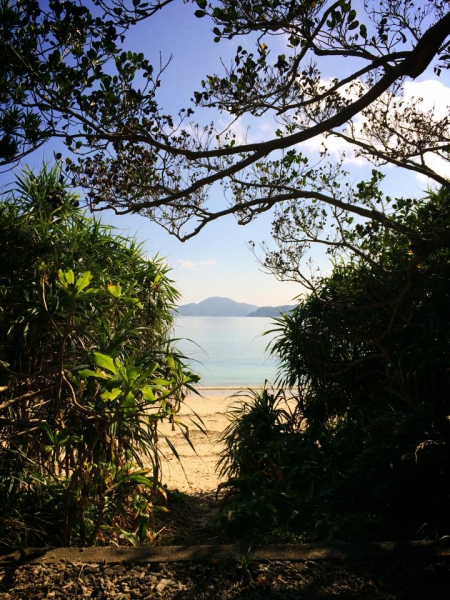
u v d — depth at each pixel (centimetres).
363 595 308
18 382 441
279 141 396
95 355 364
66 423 447
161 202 416
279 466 543
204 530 510
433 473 409
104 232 572
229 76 409
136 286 568
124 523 465
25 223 496
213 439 968
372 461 435
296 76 423
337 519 427
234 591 312
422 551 355
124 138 375
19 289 441
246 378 2656
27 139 354
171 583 320
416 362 518
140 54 364
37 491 434
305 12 377
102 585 317
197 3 370
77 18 327
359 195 547
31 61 337
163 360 466
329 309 594
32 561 345
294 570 335
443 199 577
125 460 493
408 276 495
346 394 622
